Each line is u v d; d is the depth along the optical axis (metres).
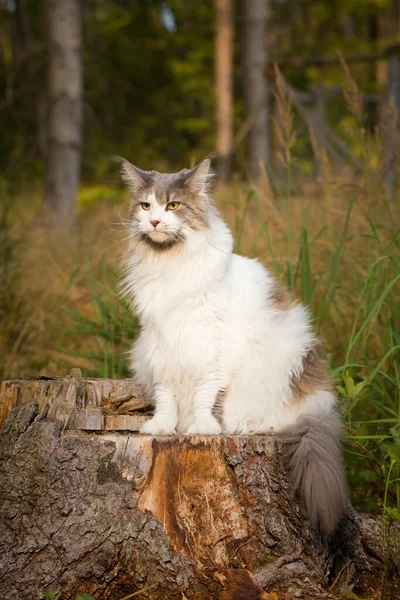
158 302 4.10
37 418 3.76
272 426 4.19
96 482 3.60
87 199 18.98
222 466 3.66
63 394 3.88
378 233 5.96
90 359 5.95
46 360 6.66
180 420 4.33
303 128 12.77
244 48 14.62
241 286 4.26
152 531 3.56
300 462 3.78
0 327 6.91
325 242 6.25
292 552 3.67
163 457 3.66
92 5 23.23
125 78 26.30
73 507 3.56
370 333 5.19
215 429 4.02
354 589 3.96
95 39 23.94
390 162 6.47
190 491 3.64
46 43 13.69
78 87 13.20
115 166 22.00
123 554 3.54
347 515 4.13
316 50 25.44
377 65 24.36
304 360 4.25
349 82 6.09
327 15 26.05
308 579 3.56
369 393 5.04
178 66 24.47
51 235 10.21
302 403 4.18
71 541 3.52
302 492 3.78
